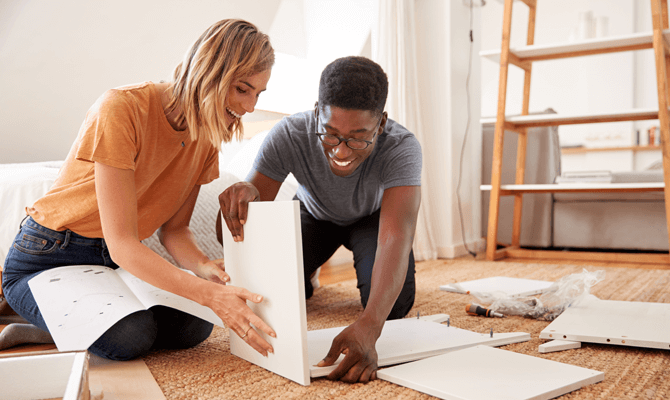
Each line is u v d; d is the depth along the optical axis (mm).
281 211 869
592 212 2854
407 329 1183
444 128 2896
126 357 1044
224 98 1004
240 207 987
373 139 1038
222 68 996
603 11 5211
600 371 936
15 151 2682
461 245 2963
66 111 2715
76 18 2445
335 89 939
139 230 1172
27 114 2615
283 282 886
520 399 744
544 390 783
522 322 1370
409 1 2809
